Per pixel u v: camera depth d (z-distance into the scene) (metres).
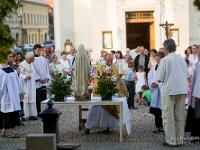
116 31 28.84
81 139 12.24
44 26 92.94
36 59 15.91
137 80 18.34
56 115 10.02
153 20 28.89
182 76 11.16
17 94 12.71
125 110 12.09
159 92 12.62
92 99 12.05
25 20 79.69
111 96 11.77
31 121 15.10
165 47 11.31
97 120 12.77
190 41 29.33
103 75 11.84
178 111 11.26
